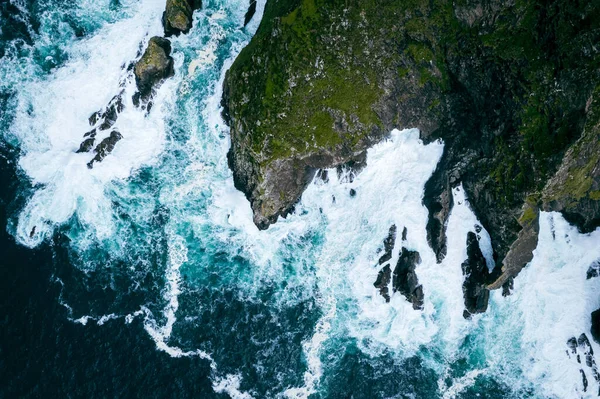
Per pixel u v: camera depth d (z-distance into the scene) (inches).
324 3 2246.6
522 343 2265.0
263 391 2167.8
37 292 2257.6
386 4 2218.3
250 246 2378.2
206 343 2217.0
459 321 2284.7
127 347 2190.0
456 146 2295.8
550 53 1979.6
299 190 2388.0
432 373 2230.6
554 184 2038.6
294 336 2251.5
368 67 2261.3
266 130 2252.7
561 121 1975.9
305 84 2255.2
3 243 2336.4
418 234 2337.6
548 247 2295.8
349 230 2380.7
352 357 2237.9
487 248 2267.5
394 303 2297.0
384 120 2335.1
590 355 2224.4
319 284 2329.0
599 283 2271.2
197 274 2326.5
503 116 2113.7
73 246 2343.8
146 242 2359.7
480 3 2092.8
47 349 2162.9
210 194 2428.6
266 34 2304.4
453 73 2233.0
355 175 2400.3
